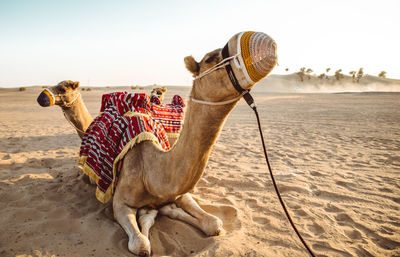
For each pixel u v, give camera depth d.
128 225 3.15
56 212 3.81
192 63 2.34
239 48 1.98
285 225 3.74
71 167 6.11
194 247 3.20
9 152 7.60
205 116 2.41
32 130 12.13
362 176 5.85
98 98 39.38
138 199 3.43
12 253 2.90
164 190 3.01
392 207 4.39
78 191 4.63
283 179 5.62
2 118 17.50
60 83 4.77
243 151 8.16
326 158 7.34
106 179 3.74
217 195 4.78
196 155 2.62
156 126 4.07
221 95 2.23
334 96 44.25
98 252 2.98
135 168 3.40
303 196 4.77
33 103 32.22
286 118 16.94
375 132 11.21
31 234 3.27
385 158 7.27
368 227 3.75
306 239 3.41
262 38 1.91
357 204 4.50
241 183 5.34
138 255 2.94
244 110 23.06
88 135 4.42
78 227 3.49
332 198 4.74
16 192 4.40
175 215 3.71
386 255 3.15
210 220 3.37
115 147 3.72
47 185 4.79
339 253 3.15
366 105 25.20
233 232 3.42
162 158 3.07
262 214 4.07
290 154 7.76
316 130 12.03
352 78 165.62
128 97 4.18
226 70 2.10
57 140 9.66
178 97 6.89
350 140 9.70
